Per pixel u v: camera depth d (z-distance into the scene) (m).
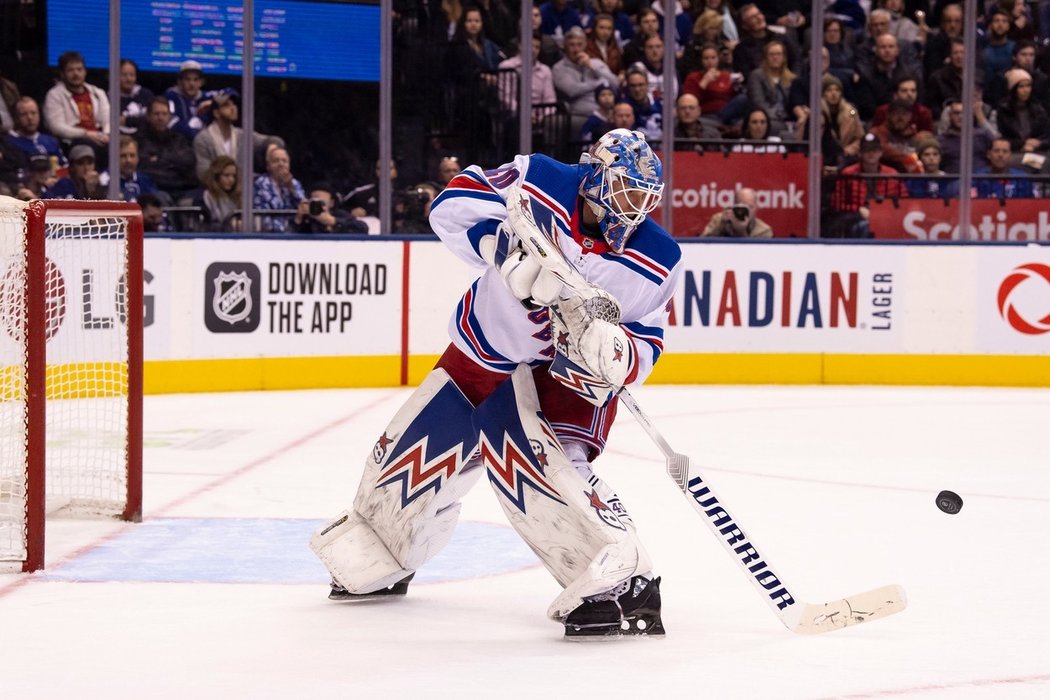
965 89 24.22
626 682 6.41
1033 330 23.00
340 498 12.09
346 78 24.44
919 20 25.64
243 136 22.58
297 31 24.09
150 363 20.14
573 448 7.33
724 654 6.98
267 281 20.95
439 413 7.72
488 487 12.52
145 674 6.53
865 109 25.62
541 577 8.94
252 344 20.92
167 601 8.20
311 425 17.23
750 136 25.20
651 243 7.03
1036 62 25.98
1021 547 10.14
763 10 25.19
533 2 25.08
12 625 7.55
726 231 24.83
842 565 9.45
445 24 24.88
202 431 16.55
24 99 22.91
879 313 22.92
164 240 20.11
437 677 6.49
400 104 24.98
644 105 25.36
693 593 8.53
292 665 6.71
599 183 6.82
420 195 25.02
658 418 18.33
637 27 25.28
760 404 20.02
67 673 6.54
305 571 9.12
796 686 6.37
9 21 22.94
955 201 25.70
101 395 16.73
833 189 25.62
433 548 8.12
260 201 23.84
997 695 6.26
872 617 7.16
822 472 13.88
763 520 11.18
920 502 12.14
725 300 22.73
